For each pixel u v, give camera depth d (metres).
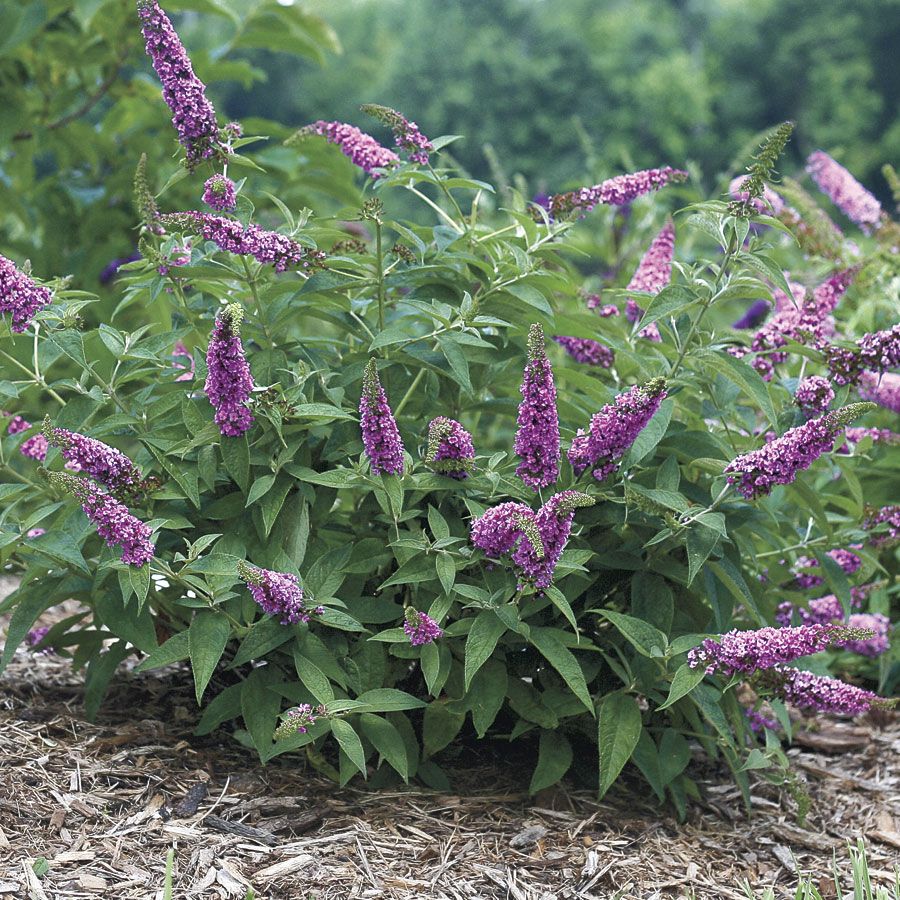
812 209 2.48
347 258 1.78
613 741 1.75
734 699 1.88
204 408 1.82
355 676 1.76
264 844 1.69
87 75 2.95
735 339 1.86
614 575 1.85
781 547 2.00
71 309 1.79
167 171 2.83
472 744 1.94
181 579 1.70
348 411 1.78
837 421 1.66
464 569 1.80
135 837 1.68
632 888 1.71
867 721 2.22
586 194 1.88
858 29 14.77
